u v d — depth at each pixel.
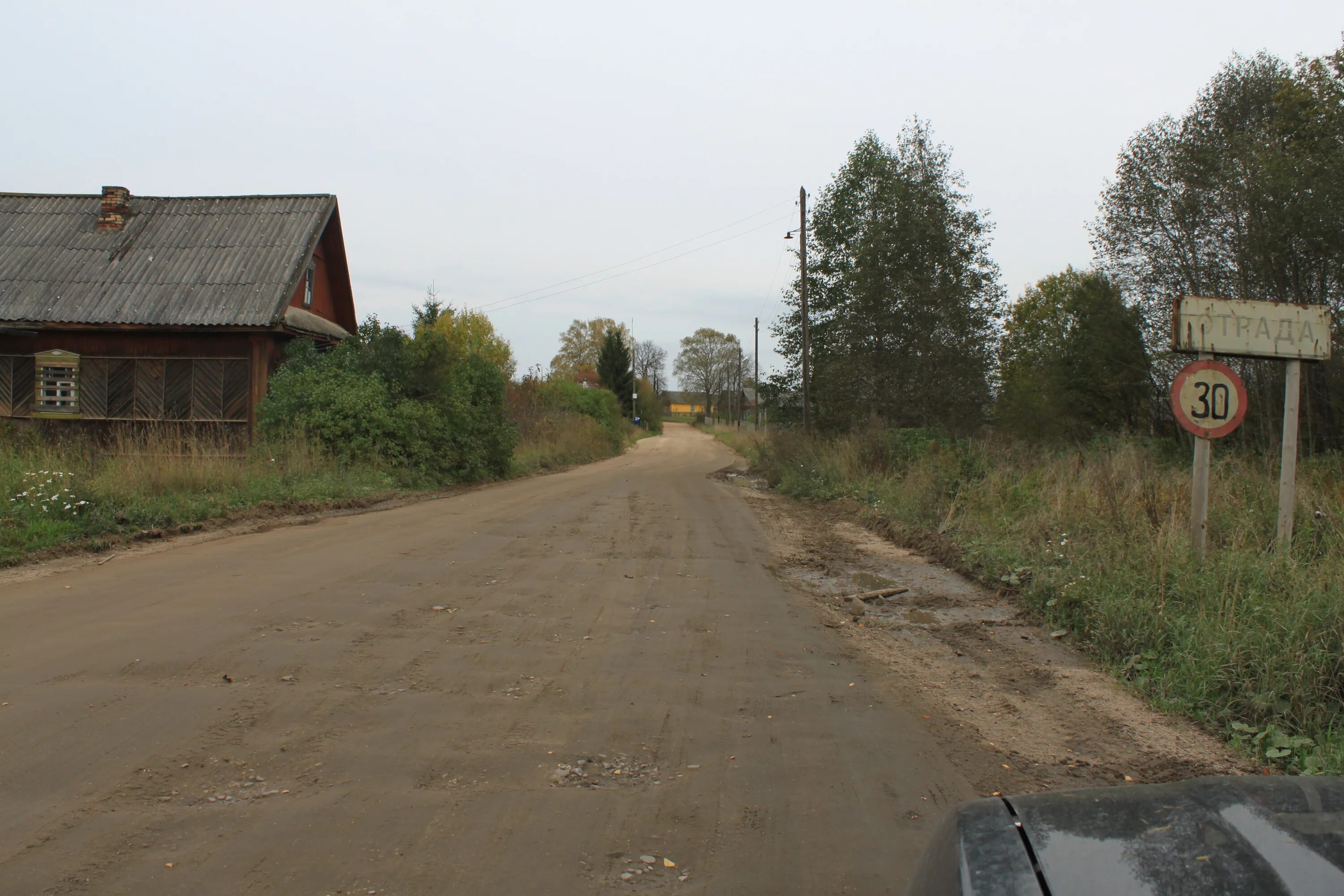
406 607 7.17
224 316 20.09
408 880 3.08
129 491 11.85
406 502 15.87
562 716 4.82
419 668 5.57
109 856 3.17
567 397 49.91
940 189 25.31
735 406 108.75
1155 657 6.02
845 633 7.04
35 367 20.62
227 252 22.00
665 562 9.95
